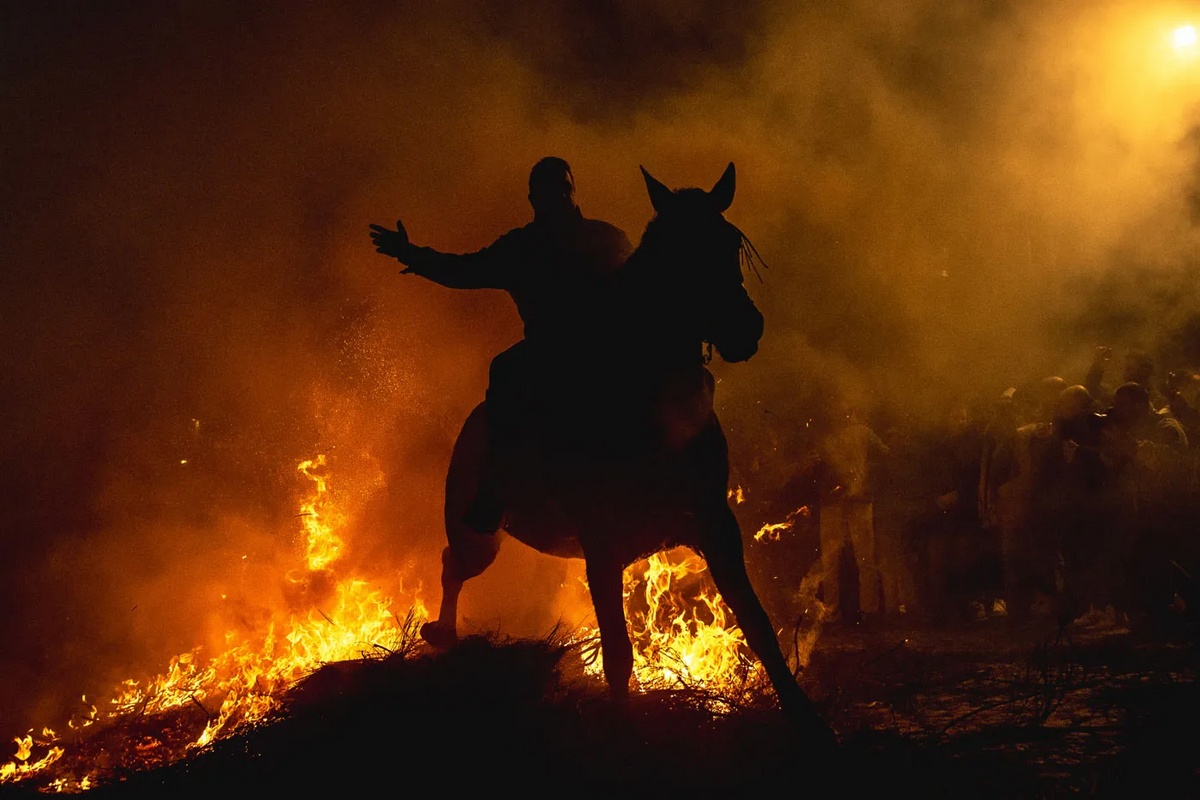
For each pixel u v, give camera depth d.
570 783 4.55
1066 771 4.56
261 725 5.20
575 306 5.22
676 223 4.83
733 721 5.00
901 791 4.36
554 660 5.48
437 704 5.04
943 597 9.62
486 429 5.67
